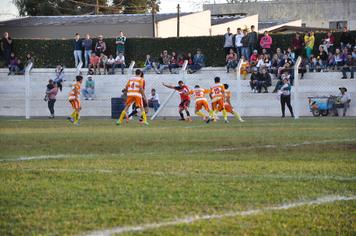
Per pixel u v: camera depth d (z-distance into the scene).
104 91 69.38
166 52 72.62
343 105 60.38
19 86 72.75
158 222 13.52
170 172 20.38
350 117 57.12
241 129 41.47
